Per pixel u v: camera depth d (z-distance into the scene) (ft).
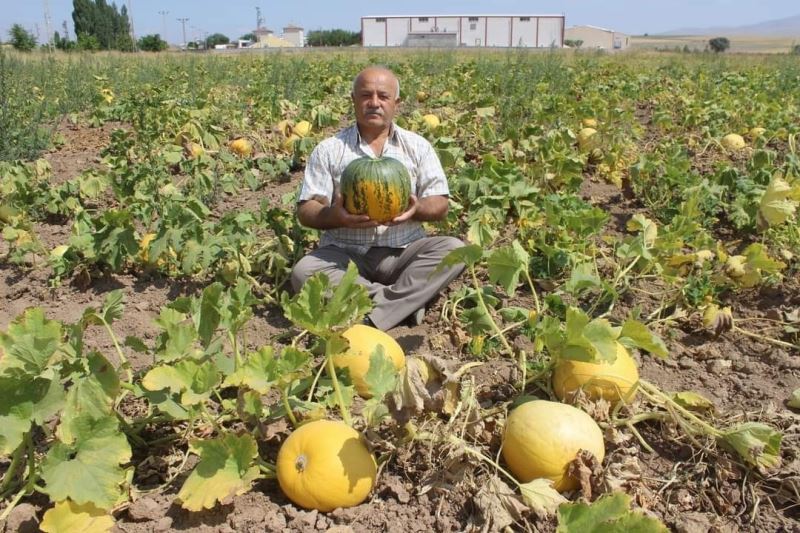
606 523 7.26
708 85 47.29
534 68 53.31
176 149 24.90
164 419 9.95
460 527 8.48
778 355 12.48
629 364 10.18
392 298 13.42
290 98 41.37
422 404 8.32
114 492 7.68
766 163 20.90
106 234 15.28
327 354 9.12
